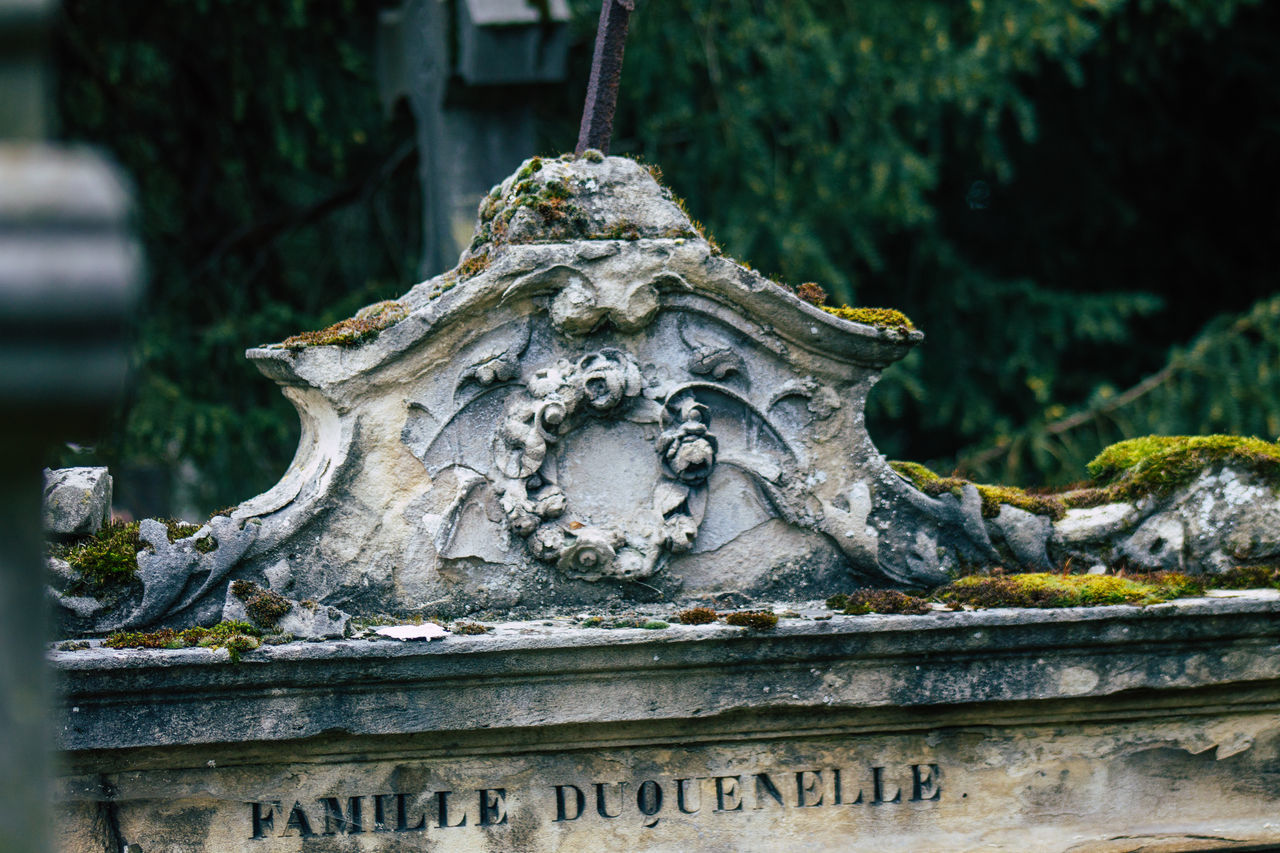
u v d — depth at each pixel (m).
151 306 7.08
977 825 3.20
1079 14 7.11
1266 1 7.98
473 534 3.01
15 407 0.89
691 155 7.42
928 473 3.38
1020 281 7.81
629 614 3.02
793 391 3.17
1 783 0.93
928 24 7.20
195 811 2.83
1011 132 8.18
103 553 2.84
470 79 5.54
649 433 3.10
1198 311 8.68
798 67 7.25
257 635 2.77
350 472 2.95
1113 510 3.37
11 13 0.90
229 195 7.73
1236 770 3.33
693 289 3.07
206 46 6.91
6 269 0.86
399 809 2.90
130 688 2.68
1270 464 3.32
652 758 3.02
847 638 2.97
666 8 7.32
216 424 6.62
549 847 2.97
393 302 3.10
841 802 3.13
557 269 2.98
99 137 7.05
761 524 3.17
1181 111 8.45
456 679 2.82
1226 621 3.15
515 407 3.02
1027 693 3.11
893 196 7.20
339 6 7.02
